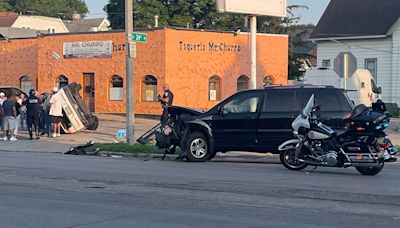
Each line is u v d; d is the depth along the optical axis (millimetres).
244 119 16844
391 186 12383
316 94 16422
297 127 14625
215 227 8531
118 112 36656
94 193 11484
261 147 16750
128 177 13750
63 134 26859
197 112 17656
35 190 11852
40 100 26250
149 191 11695
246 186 12312
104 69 37031
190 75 35938
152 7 53562
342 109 16125
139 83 35906
